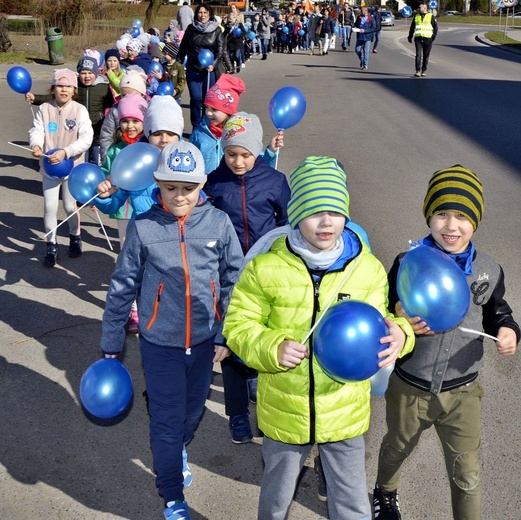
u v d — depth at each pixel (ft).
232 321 9.16
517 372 15.31
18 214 26.21
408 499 11.48
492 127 41.88
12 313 18.15
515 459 12.40
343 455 9.31
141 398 14.52
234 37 75.31
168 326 10.55
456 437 9.59
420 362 9.46
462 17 247.91
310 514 11.18
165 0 173.06
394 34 160.86
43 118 20.10
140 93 19.38
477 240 22.95
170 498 10.47
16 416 13.78
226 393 12.81
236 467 12.40
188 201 10.28
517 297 18.69
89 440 13.12
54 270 21.06
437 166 32.89
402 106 50.21
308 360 8.91
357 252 9.07
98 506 11.39
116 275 10.65
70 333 17.17
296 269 8.97
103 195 14.23
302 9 117.39
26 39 85.15
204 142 16.14
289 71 76.33
